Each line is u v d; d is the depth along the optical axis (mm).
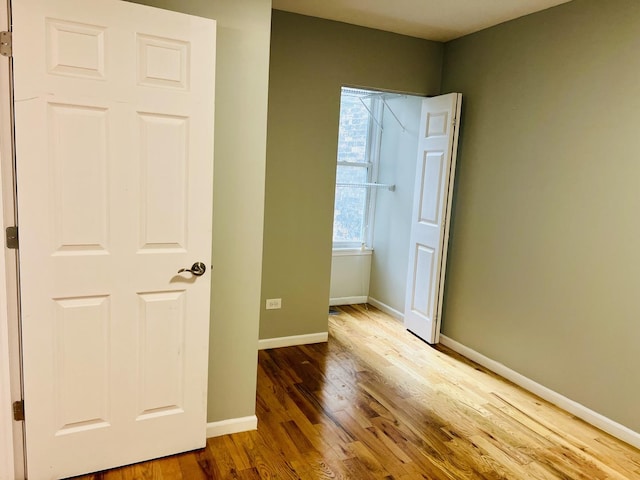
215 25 1977
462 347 3693
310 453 2311
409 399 2936
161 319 2068
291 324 3721
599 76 2633
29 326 1845
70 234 1856
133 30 1843
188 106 1974
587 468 2309
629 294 2520
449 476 2195
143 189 1948
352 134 4777
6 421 1918
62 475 1997
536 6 2912
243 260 2326
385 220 4703
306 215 3617
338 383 3113
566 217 2848
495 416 2773
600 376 2680
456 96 3529
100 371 1991
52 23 1727
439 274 3750
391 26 3520
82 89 1797
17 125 1724
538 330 3053
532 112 3057
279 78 3354
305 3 3119
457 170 3723
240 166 2250
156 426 2146
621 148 2533
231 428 2436
